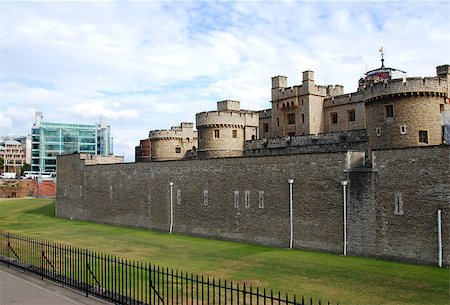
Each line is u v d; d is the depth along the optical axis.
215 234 40.72
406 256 27.72
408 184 27.84
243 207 38.25
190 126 72.94
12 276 23.45
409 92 35.19
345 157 31.19
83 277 23.44
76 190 61.41
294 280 24.03
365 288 22.16
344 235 31.00
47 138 152.75
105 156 62.38
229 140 55.19
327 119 55.66
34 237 42.88
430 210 26.73
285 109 57.94
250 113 58.12
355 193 30.52
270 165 36.22
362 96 51.47
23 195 106.75
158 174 47.66
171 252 33.44
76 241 39.88
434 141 35.28
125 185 52.50
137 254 32.69
